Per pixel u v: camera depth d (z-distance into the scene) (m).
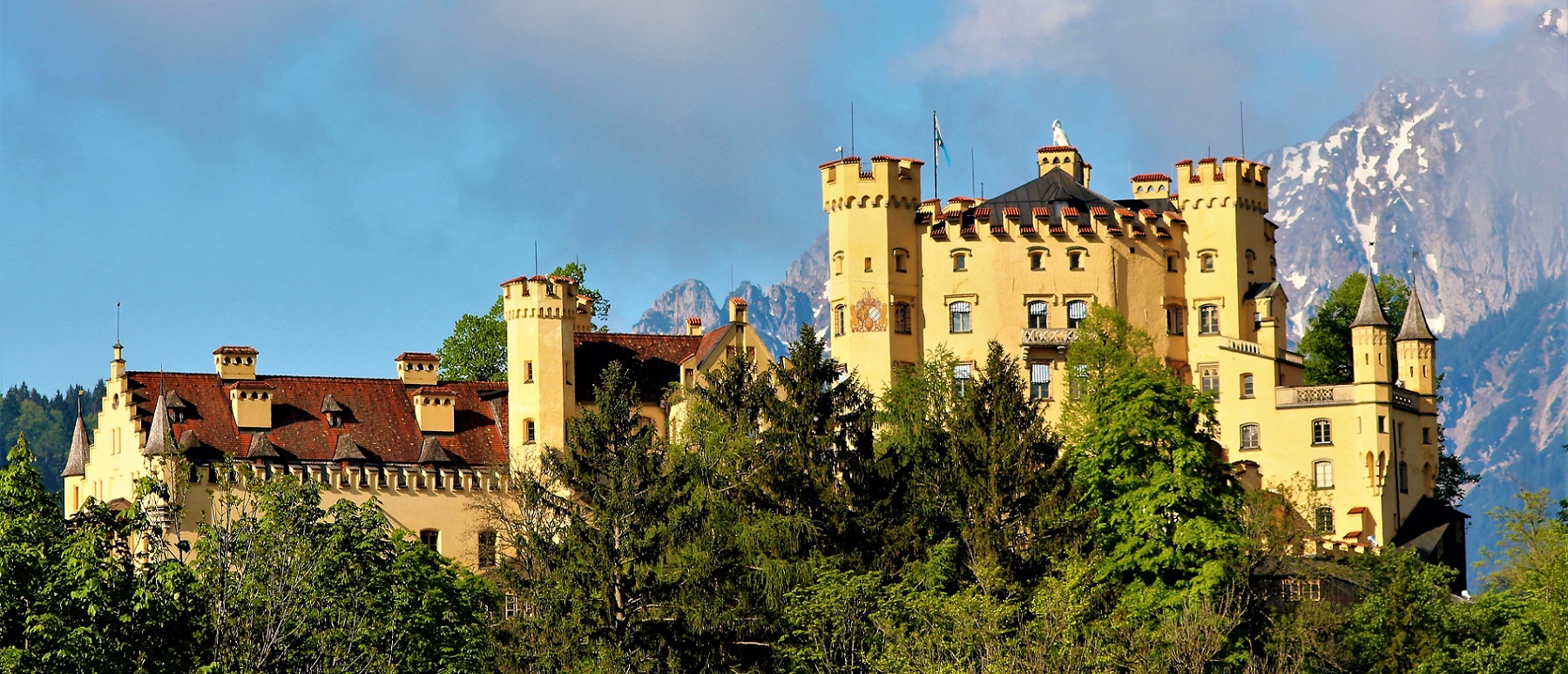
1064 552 157.25
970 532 160.75
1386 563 173.25
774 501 164.62
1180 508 160.75
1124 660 137.50
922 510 164.50
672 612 154.00
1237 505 164.38
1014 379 172.88
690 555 154.88
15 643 109.56
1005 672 131.50
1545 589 169.25
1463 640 161.12
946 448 170.00
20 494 116.44
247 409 199.88
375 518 128.88
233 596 119.00
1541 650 155.75
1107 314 194.38
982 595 143.75
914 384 184.12
